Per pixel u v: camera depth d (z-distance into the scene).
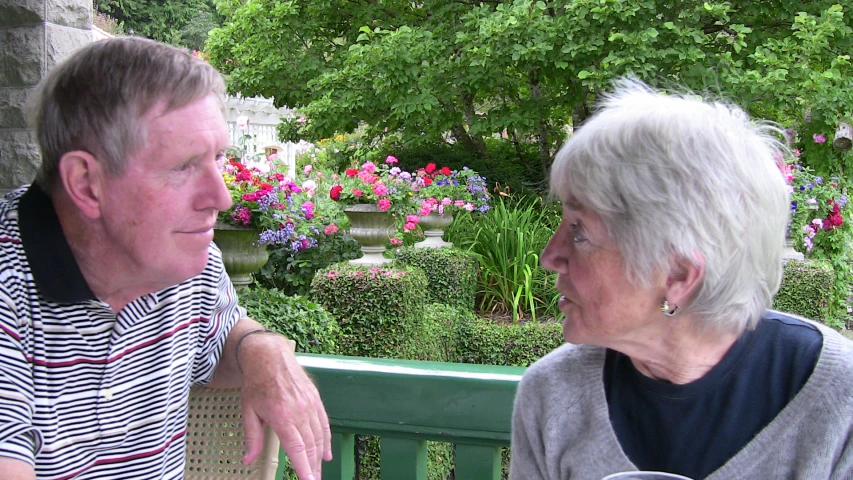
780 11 8.05
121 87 0.95
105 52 0.98
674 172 0.86
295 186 4.04
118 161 0.97
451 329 5.61
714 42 8.24
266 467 1.24
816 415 0.93
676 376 0.98
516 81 8.60
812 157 8.46
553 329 5.73
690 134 0.87
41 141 1.01
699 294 0.89
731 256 0.87
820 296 6.80
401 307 4.49
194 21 23.08
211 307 1.26
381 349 4.50
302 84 9.59
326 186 6.45
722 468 0.97
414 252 6.06
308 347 3.54
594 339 0.97
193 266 1.06
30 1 3.25
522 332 5.72
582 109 9.16
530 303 6.21
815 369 0.94
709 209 0.86
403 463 1.37
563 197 0.95
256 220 3.55
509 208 7.46
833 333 0.98
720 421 0.98
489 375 1.30
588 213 0.92
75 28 3.42
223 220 3.51
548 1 8.25
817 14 7.99
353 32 9.57
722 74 7.53
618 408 1.04
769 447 0.95
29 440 1.03
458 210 7.11
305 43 9.99
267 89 9.95
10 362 1.01
